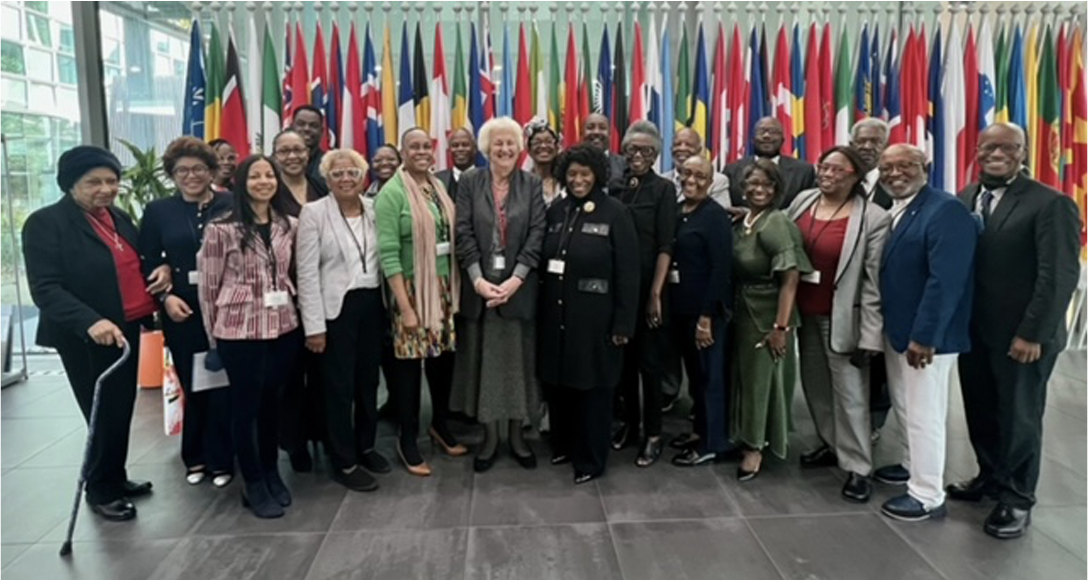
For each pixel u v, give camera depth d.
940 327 2.31
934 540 2.38
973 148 4.37
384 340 3.03
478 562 2.26
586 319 2.75
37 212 2.39
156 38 4.82
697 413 3.09
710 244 2.81
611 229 2.74
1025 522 2.43
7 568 2.24
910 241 2.41
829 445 2.94
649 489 2.82
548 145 3.10
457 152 3.48
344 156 2.61
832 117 4.35
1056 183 4.45
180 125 4.89
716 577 2.17
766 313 2.80
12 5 4.60
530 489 2.82
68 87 4.79
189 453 2.90
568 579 2.16
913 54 4.29
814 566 2.23
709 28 4.59
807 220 2.76
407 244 2.73
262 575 2.19
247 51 4.39
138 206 4.19
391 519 2.56
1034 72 4.45
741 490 2.80
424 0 4.38
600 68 4.33
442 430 3.24
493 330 2.86
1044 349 2.30
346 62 4.27
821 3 4.55
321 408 2.81
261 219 2.44
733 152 4.34
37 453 3.26
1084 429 3.49
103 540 2.41
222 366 2.48
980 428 2.63
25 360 4.58
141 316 2.62
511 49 4.64
